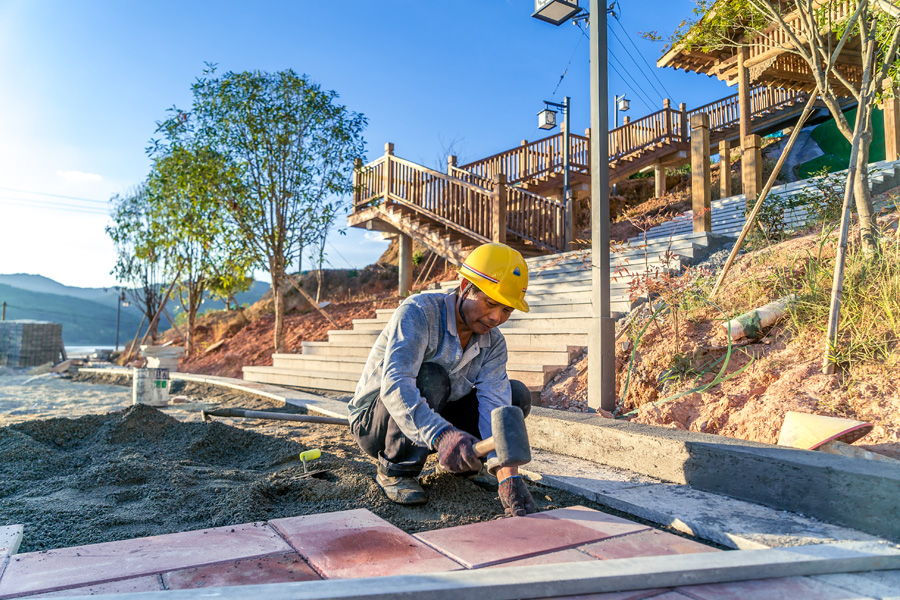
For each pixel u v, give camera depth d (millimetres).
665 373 3957
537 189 13734
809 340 3541
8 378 11859
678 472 2604
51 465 3018
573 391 4512
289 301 18219
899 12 3963
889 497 1843
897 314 3264
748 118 11641
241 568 1651
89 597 1223
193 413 5777
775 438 2918
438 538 1933
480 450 1687
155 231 14539
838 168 16391
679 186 17859
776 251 4926
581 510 2287
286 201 11055
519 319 6086
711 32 6816
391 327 2297
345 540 1902
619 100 16984
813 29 4484
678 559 1559
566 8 4969
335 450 3492
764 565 1540
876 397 2820
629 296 5258
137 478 2686
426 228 10906
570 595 1392
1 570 1626
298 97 10750
